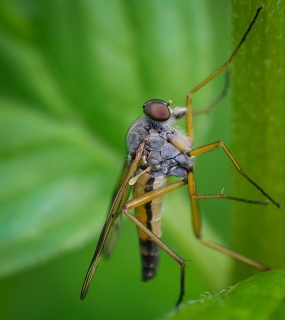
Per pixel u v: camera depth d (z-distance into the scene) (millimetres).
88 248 52
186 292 50
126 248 52
